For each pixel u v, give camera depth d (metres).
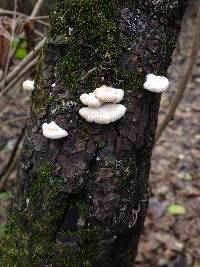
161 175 0.63
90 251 0.22
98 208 0.21
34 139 0.22
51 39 0.21
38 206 0.22
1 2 0.44
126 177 0.21
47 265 0.22
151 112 0.22
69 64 0.21
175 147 0.71
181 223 0.54
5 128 0.58
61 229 0.21
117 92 0.21
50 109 0.21
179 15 0.22
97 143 0.21
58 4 0.21
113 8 0.20
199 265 0.47
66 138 0.21
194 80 0.93
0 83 0.33
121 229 0.22
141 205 0.23
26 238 0.23
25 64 0.32
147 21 0.21
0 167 0.55
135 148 0.21
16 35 0.32
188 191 0.59
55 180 0.21
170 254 0.49
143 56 0.21
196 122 0.78
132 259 0.24
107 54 0.20
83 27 0.20
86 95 0.21
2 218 0.43
